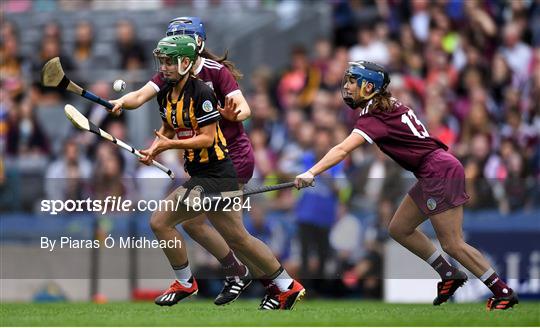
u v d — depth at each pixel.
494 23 50.97
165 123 26.09
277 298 26.47
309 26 55.69
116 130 47.16
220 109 24.88
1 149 49.22
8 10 61.12
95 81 51.97
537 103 47.94
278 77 52.97
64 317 23.48
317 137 44.41
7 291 38.03
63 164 47.72
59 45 53.88
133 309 26.75
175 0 59.94
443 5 52.00
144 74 52.03
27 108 49.50
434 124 46.12
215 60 26.89
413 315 24.14
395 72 49.81
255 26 57.03
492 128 46.69
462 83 49.09
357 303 33.81
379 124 25.62
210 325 21.66
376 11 54.31
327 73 49.94
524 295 37.62
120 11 58.72
